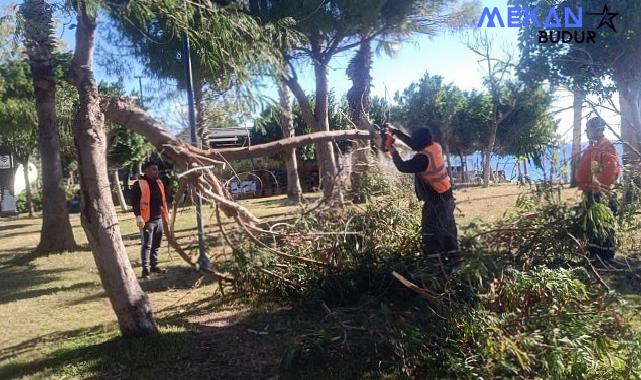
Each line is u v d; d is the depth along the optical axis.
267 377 4.23
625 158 6.89
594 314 3.99
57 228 11.44
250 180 12.34
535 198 6.43
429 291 4.43
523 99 12.01
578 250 5.82
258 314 5.85
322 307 5.67
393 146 5.83
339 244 6.04
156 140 4.94
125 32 6.33
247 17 5.04
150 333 5.10
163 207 8.27
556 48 8.45
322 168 11.81
